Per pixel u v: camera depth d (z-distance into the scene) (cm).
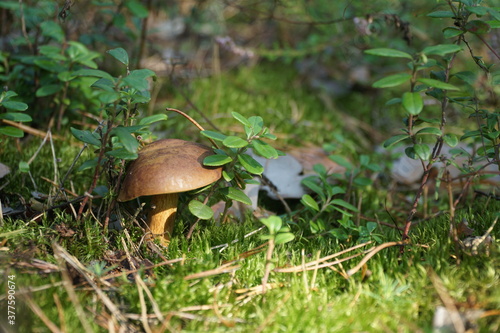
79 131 95
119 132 92
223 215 100
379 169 108
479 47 123
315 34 135
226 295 92
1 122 110
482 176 103
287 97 133
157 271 94
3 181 104
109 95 90
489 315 90
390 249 96
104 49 125
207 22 141
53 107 114
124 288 92
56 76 111
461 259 95
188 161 94
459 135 121
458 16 95
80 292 92
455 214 101
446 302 91
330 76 148
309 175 111
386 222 106
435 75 96
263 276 94
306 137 122
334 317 90
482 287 92
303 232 102
